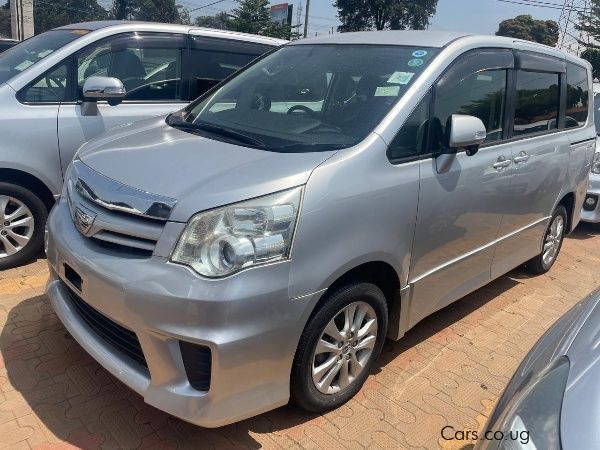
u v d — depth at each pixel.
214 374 2.22
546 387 1.77
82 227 2.55
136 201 2.37
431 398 3.04
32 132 4.03
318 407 2.72
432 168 2.97
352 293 2.65
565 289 4.78
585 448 1.47
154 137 3.00
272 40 5.67
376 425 2.78
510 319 4.10
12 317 3.46
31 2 24.44
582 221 6.44
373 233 2.63
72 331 2.70
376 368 3.28
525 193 3.95
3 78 4.27
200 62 5.09
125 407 2.75
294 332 2.39
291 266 2.32
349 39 3.60
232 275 2.21
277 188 2.34
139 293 2.24
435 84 3.06
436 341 3.67
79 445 2.48
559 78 4.50
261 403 2.39
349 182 2.54
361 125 2.83
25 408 2.68
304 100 3.23
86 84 4.12
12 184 4.01
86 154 2.96
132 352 2.45
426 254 3.06
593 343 1.89
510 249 4.03
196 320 2.19
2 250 4.14
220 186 2.32
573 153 4.64
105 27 4.64
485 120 3.51
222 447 2.54
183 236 2.24
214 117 3.32
